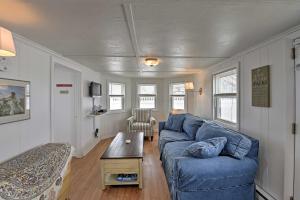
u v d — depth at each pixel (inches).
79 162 144.3
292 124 75.4
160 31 74.3
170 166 96.1
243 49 102.3
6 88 74.4
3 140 73.5
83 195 95.8
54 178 71.3
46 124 104.3
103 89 218.7
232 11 56.9
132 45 94.5
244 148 83.7
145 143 201.6
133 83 255.1
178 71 190.7
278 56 79.2
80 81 156.7
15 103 79.4
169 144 124.5
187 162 78.4
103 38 83.5
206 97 173.0
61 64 121.9
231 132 95.5
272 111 83.0
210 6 53.4
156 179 113.7
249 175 80.2
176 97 244.7
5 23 66.1
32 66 91.8
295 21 64.5
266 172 87.2
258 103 91.9
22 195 55.8
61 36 80.6
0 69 71.6
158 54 114.6
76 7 54.2
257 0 49.9
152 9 55.4
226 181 78.1
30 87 90.3
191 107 219.6
